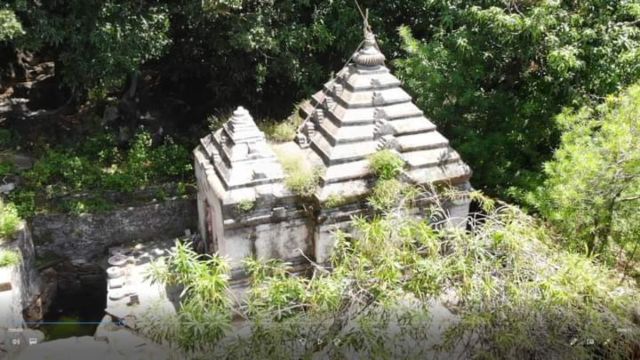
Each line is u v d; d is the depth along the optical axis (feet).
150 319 31.53
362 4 57.52
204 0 49.03
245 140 41.06
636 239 39.81
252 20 53.06
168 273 31.68
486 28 48.62
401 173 40.16
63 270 53.21
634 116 38.27
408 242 31.19
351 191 39.86
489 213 36.17
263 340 27.73
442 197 41.57
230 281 40.50
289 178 40.32
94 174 55.21
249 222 39.65
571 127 44.01
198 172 47.85
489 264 30.22
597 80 46.80
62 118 65.51
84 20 48.73
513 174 50.37
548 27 46.57
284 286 29.81
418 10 58.59
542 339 28.76
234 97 64.18
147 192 54.90
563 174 39.27
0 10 44.60
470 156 50.93
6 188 52.80
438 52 49.57
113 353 40.11
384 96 41.98
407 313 28.58
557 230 39.88
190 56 63.98
